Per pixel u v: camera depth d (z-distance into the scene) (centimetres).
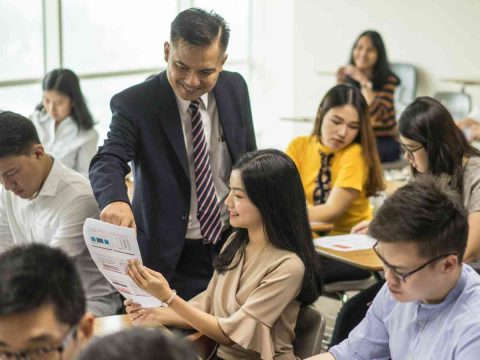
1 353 117
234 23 740
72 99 427
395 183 361
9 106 501
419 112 262
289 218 214
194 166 248
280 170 213
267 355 206
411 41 661
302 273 212
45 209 249
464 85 622
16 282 115
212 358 221
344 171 333
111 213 212
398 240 150
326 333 370
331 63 720
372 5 680
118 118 240
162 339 85
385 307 181
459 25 629
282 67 757
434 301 163
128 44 603
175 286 250
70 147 428
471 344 154
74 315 119
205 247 254
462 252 155
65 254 124
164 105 242
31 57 513
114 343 84
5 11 488
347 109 330
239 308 215
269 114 777
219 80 254
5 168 233
